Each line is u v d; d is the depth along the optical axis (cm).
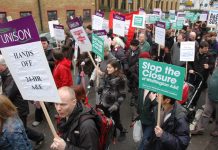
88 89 770
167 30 991
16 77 234
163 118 305
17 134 259
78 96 310
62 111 245
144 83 292
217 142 504
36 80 228
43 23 2069
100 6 3100
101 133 263
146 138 365
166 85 273
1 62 418
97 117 255
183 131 287
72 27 540
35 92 233
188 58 583
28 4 1933
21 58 223
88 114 249
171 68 264
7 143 257
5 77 432
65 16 2273
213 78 468
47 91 227
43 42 628
